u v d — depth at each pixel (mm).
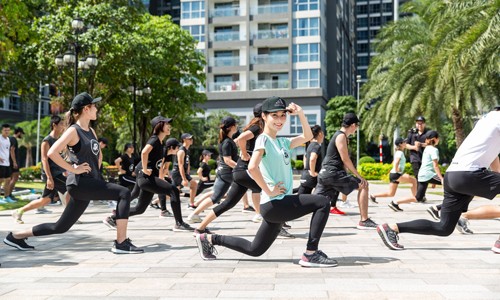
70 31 21203
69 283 4070
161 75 28016
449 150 55844
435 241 6215
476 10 14445
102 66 22625
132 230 7766
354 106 48938
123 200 5520
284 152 4492
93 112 5449
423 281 3943
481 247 5691
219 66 50000
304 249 5742
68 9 22438
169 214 10094
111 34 21781
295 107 4574
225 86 50188
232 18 49906
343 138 6914
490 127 4996
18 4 15586
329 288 3752
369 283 3906
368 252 5414
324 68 51406
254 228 7883
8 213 10617
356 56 82188
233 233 7289
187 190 19859
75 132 5203
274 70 48875
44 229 5590
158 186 7145
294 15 48812
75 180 5293
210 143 48312
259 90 49000
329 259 4609
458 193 5172
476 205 11836
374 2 91375
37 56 21375
